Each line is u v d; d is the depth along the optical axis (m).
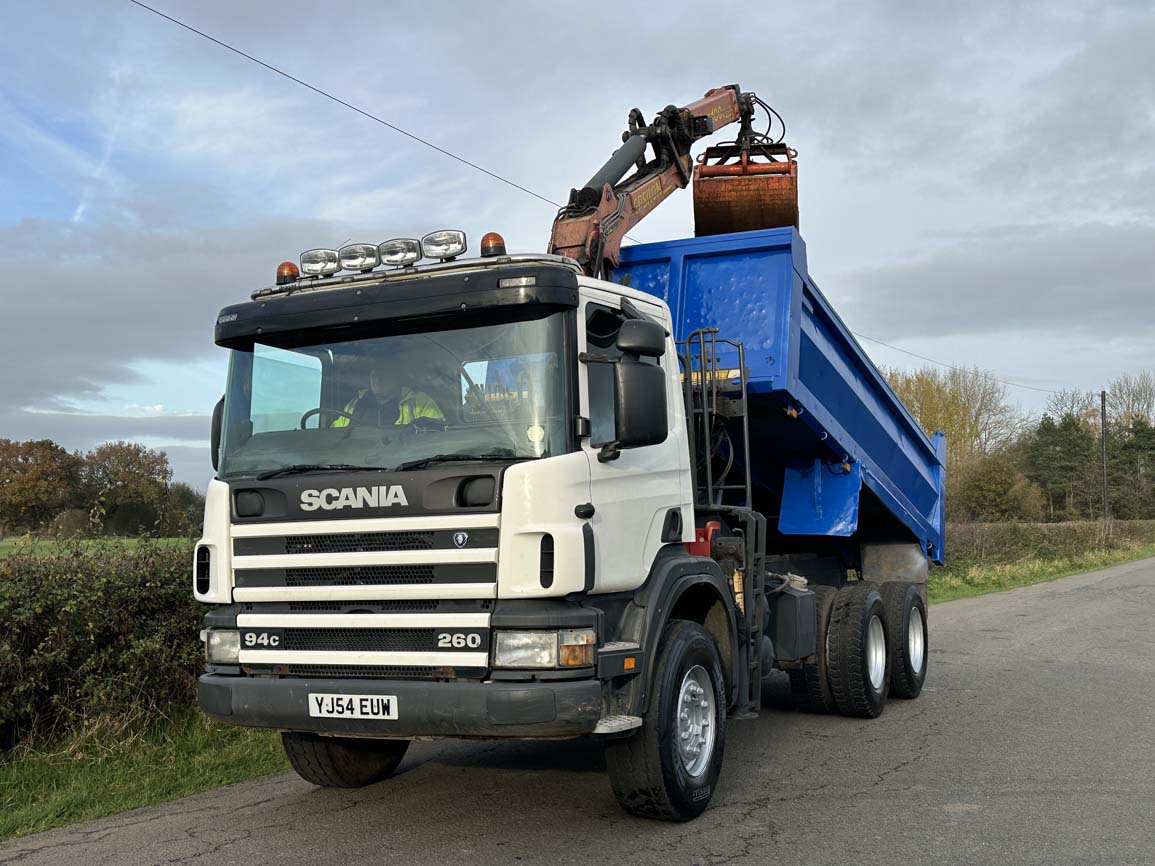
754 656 6.87
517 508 4.81
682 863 4.91
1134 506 69.25
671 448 5.97
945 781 6.45
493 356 5.14
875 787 6.33
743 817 5.68
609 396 5.46
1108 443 72.75
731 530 6.87
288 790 6.46
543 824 5.59
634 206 8.11
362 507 5.07
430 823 5.65
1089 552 38.41
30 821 5.79
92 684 7.11
